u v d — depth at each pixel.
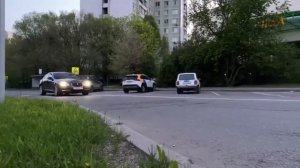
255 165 6.22
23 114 9.45
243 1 40.31
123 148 6.88
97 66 60.53
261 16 40.97
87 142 6.11
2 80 12.89
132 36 54.91
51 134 6.34
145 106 17.27
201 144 8.05
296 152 7.14
